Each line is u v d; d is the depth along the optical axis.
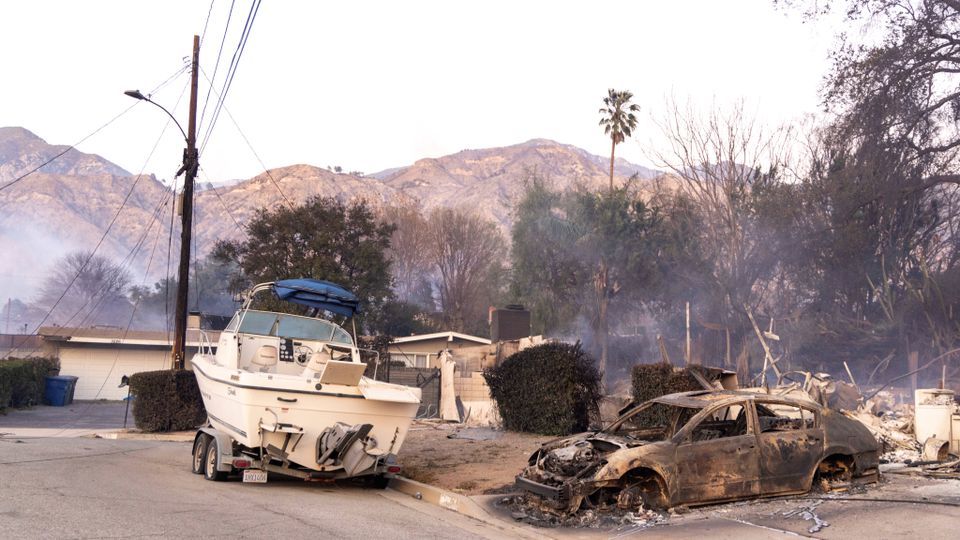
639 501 9.62
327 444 11.49
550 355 17.53
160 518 8.73
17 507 8.95
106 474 12.27
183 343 22.80
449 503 11.18
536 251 41.28
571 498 9.59
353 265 30.58
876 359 24.98
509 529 9.59
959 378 22.14
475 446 16.42
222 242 30.91
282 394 11.40
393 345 38.56
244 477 11.58
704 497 9.74
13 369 30.75
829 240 26.86
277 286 14.68
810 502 9.84
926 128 24.20
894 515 8.98
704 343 29.78
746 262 28.84
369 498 11.63
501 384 19.05
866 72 23.81
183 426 20.66
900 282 26.14
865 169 24.78
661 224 36.56
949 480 10.93
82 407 36.19
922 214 26.56
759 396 10.49
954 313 23.62
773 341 27.55
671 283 35.28
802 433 10.42
